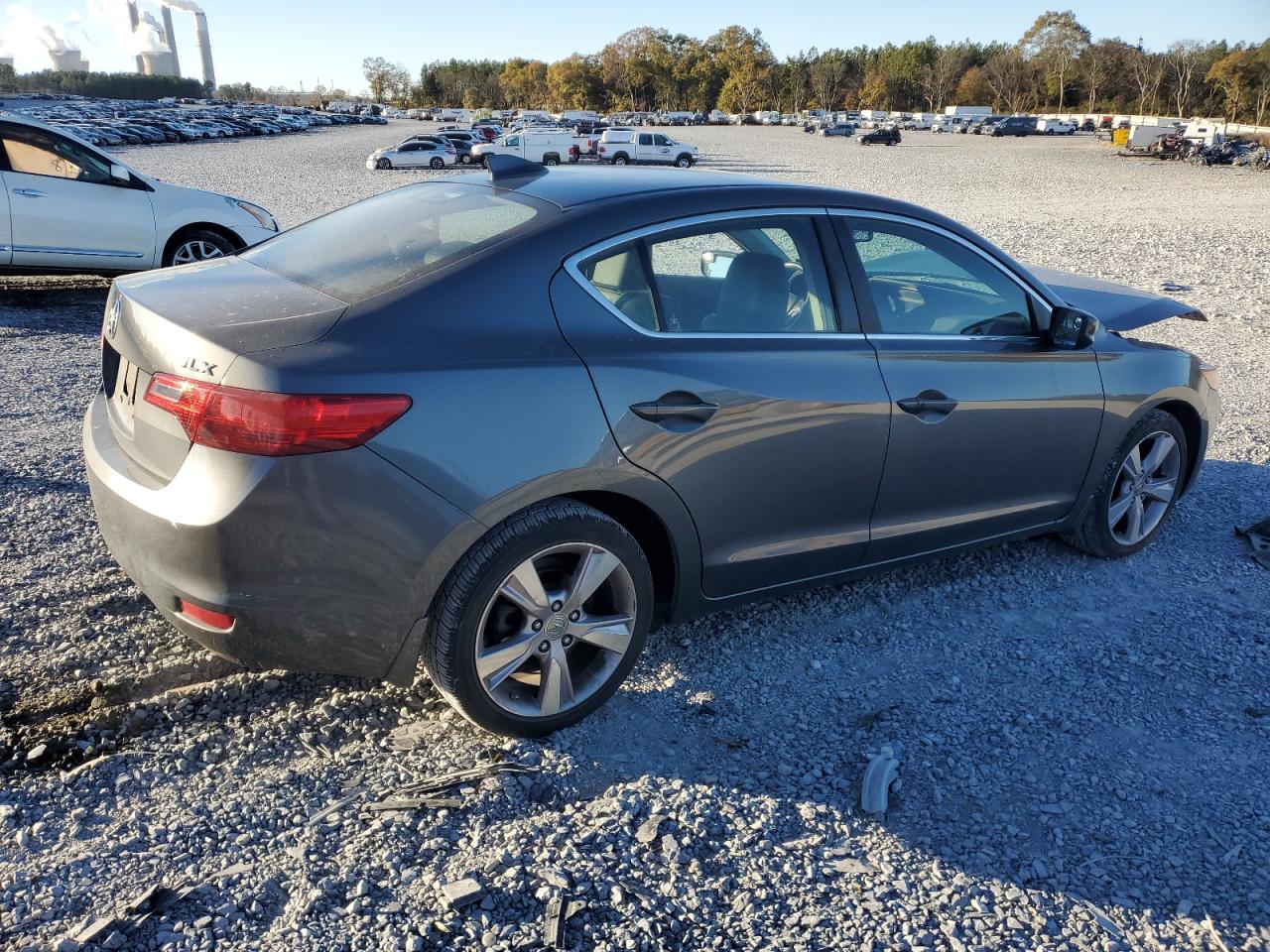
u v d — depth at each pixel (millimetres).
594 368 2723
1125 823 2660
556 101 150000
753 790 2719
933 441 3441
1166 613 3881
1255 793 2805
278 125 77875
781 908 2305
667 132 89062
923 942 2229
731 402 2949
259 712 2951
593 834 2492
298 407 2342
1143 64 113625
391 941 2133
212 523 2387
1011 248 15180
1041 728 3076
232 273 3059
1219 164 48250
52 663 3133
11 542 3971
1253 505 5047
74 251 8977
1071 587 4078
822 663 3412
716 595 3205
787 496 3168
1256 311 10398
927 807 2688
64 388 6312
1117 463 4125
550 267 2770
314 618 2490
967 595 3971
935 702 3201
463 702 2730
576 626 2852
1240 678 3408
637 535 3078
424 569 2531
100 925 2111
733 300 3082
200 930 2137
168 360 2504
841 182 31719
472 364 2555
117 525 2660
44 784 2586
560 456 2639
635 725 2996
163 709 2930
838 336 3252
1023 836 2594
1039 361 3725
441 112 110562
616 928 2209
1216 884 2455
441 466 2486
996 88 134125
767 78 144750
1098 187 31875
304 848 2396
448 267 2689
